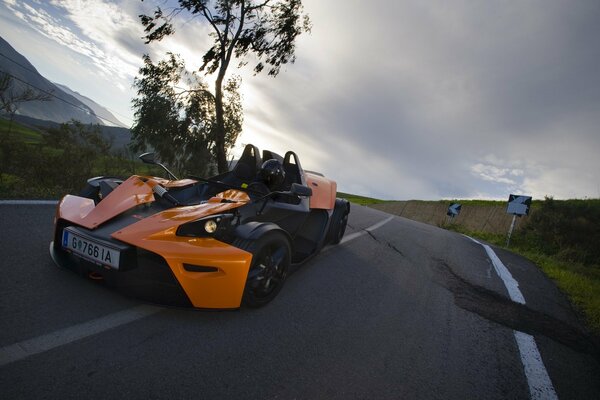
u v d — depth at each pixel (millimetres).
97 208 2631
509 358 2781
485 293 4402
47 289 2393
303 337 2492
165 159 12672
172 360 1938
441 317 3369
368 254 5398
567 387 2510
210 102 13031
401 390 2107
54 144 7023
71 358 1789
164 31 12250
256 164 4172
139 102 12289
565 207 14820
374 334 2760
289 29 12711
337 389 1994
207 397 1716
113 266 2211
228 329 2377
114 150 7828
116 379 1707
